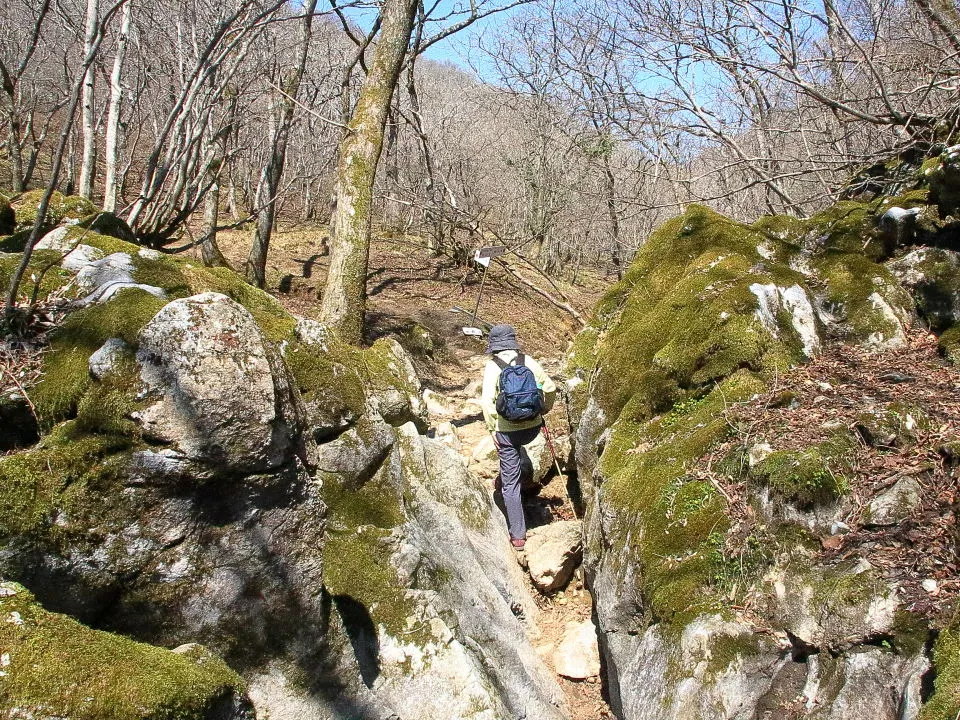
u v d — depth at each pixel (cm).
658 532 356
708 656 290
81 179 762
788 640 284
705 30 830
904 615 255
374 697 308
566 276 1938
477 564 462
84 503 245
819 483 308
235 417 251
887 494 298
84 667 191
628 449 456
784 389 411
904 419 335
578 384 608
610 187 1328
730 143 842
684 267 558
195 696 200
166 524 257
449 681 331
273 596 282
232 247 1809
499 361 564
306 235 2041
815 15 729
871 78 765
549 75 1499
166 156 831
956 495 285
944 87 659
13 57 1242
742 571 311
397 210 2361
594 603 475
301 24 1387
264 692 282
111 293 371
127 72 1085
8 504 235
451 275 1759
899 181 638
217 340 250
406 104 2067
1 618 196
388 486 414
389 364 593
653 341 505
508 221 1992
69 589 244
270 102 1529
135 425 250
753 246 541
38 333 354
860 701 251
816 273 521
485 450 718
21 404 323
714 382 442
